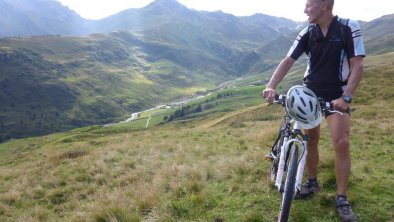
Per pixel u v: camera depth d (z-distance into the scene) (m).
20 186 5.71
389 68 28.70
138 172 4.83
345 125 2.17
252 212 2.53
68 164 6.82
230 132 8.46
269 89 2.17
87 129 70.75
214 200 2.89
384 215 2.31
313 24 2.25
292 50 2.30
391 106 15.85
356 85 2.01
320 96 2.25
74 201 4.30
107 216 3.04
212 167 3.92
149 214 2.89
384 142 4.82
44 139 71.06
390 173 3.10
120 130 58.78
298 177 1.97
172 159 5.48
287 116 2.26
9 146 67.81
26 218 3.98
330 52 2.17
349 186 2.79
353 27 2.11
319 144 5.02
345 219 2.20
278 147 2.34
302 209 2.47
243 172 3.46
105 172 5.38
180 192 3.23
